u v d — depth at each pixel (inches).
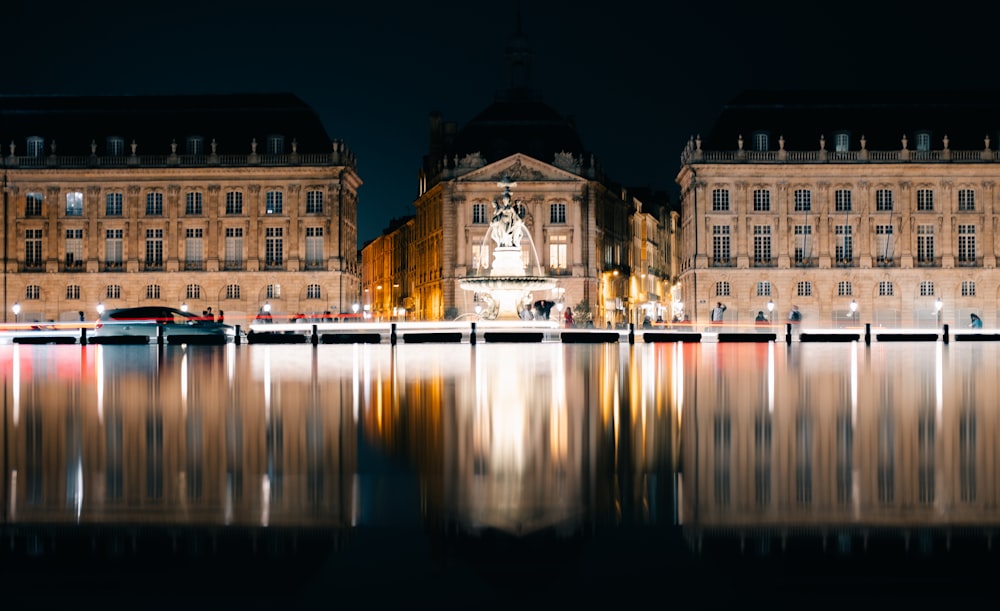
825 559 259.8
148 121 4269.2
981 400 704.4
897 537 281.4
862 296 4151.1
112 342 2432.3
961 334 2541.8
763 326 3272.6
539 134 4333.2
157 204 4210.1
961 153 4104.3
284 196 4200.3
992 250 4121.6
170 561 262.1
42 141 4220.0
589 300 4207.7
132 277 4190.5
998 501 331.0
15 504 332.2
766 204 4163.4
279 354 1633.9
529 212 4212.6
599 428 544.7
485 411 639.1
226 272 4188.0
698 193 4153.5
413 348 1929.1
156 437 510.9
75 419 597.3
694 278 4160.9
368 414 623.2
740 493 350.0
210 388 851.4
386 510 323.3
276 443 486.6
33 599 231.5
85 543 279.6
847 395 754.2
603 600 230.8
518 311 2689.5
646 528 295.9
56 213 4190.5
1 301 4175.7
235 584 242.8
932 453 443.5
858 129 4183.1
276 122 4271.7
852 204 4153.5
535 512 320.8
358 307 4040.4
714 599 231.0
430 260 4589.1
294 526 301.7
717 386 855.1
